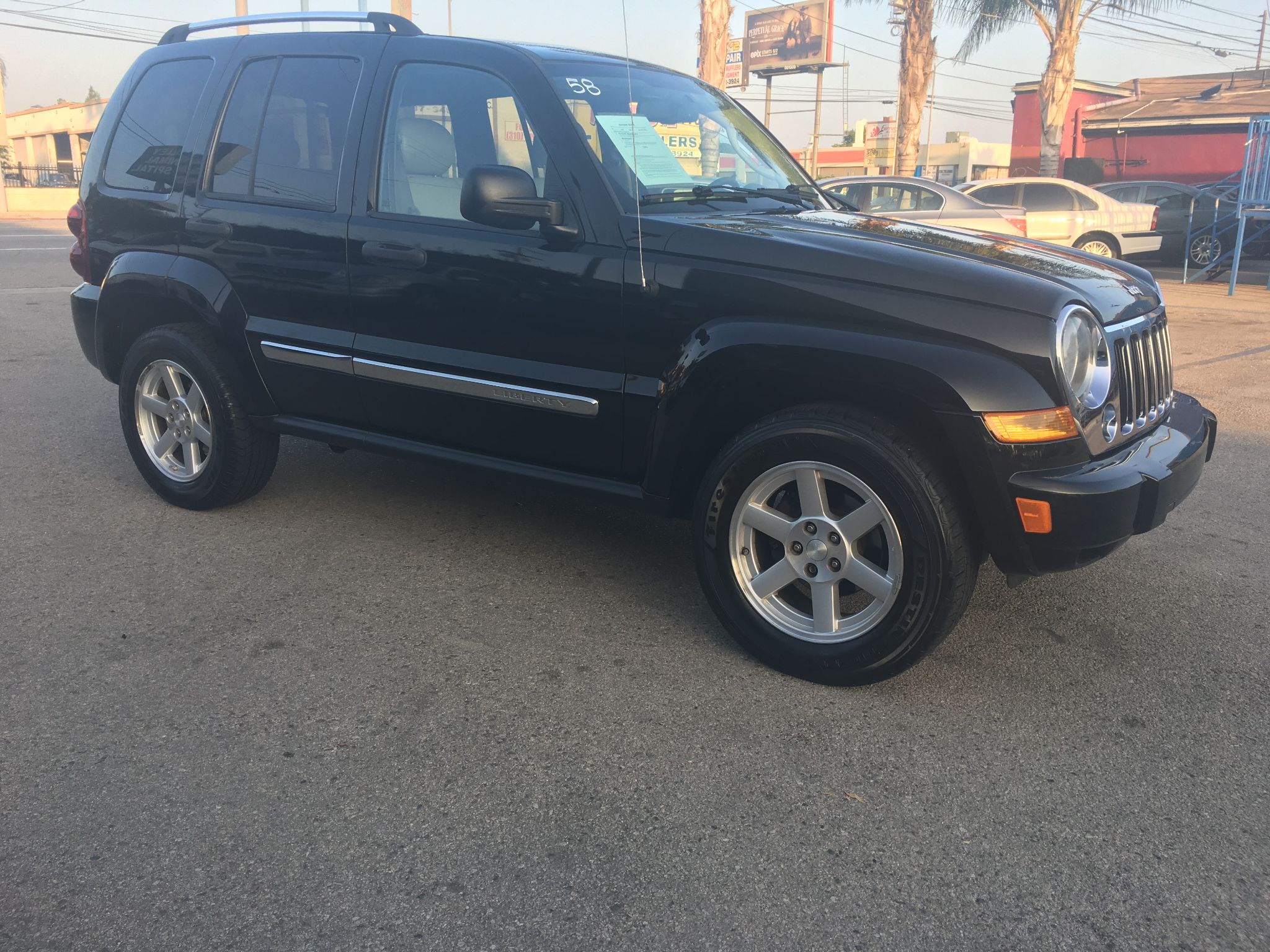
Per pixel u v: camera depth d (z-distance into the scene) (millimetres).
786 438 2801
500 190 2988
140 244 4168
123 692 2822
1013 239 3582
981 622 3402
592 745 2609
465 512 4383
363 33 3707
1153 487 2699
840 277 2748
